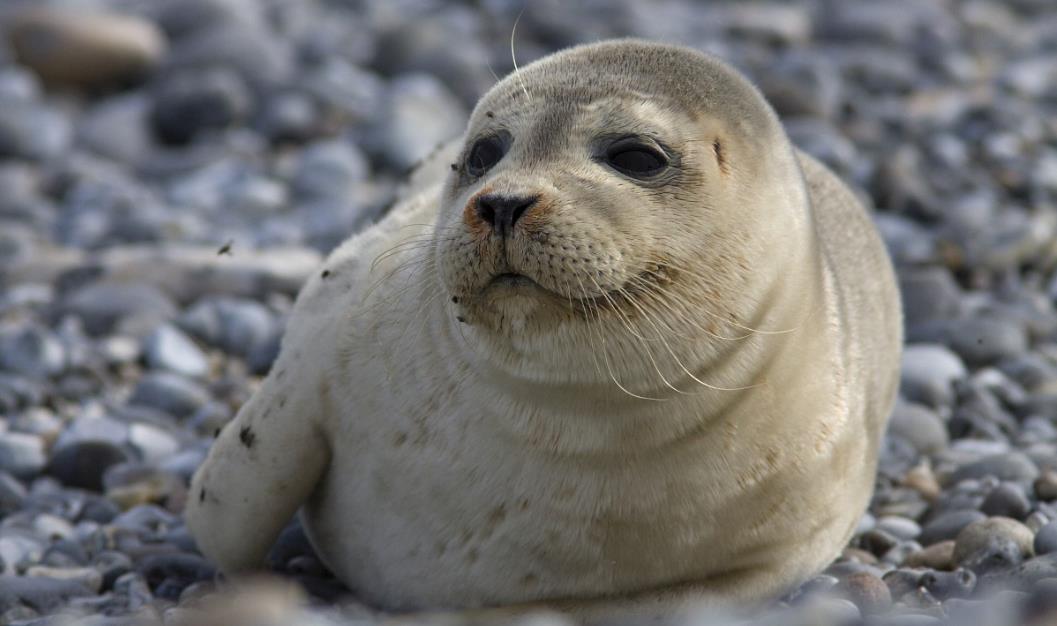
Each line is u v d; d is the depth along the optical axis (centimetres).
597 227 1614
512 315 1631
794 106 4956
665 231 1658
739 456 1769
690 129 1731
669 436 1722
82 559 2156
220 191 4541
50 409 2942
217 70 5719
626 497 1753
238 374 3175
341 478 1934
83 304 3409
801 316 1797
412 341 1842
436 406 1811
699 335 1675
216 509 1986
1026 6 6938
